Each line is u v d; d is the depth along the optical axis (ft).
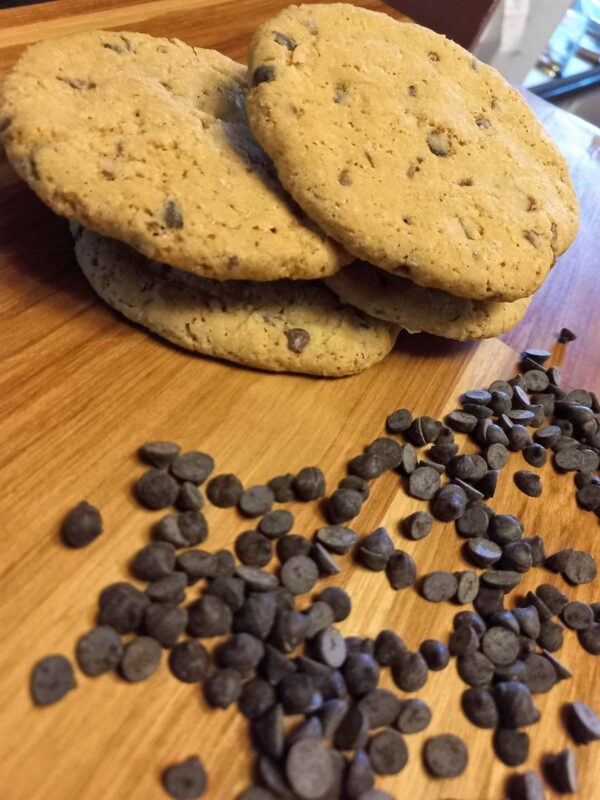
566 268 0.74
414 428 0.50
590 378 0.63
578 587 0.47
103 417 0.44
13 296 0.48
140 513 0.41
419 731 0.37
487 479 0.49
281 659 0.36
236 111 0.52
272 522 0.42
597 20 1.29
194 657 0.35
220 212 0.43
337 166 0.45
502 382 0.57
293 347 0.49
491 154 0.51
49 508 0.39
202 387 0.48
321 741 0.34
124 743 0.33
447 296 0.51
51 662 0.34
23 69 0.45
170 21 0.75
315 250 0.45
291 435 0.48
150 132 0.45
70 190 0.41
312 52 0.49
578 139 0.96
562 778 0.37
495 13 1.03
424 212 0.46
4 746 0.32
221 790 0.33
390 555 0.43
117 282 0.49
